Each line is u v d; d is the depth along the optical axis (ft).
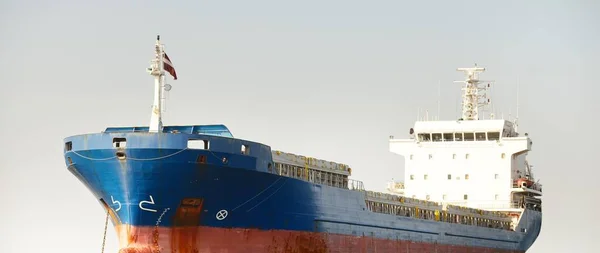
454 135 447.42
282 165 318.65
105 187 297.74
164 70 308.81
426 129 448.65
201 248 298.56
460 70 465.06
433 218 399.03
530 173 475.31
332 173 346.13
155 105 306.76
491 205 442.50
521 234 457.68
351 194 343.87
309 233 321.32
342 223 337.11
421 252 385.09
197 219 296.30
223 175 291.79
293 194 313.12
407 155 453.58
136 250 298.35
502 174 441.27
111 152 289.53
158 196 291.79
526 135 448.65
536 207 478.59
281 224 312.09
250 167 295.89
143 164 287.07
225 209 298.56
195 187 290.56
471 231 419.13
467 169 444.96
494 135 443.32
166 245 297.53
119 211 299.17
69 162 304.09
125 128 317.01
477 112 462.19
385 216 362.53
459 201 443.73
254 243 306.55
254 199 302.66
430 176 448.65
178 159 285.43
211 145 286.46
